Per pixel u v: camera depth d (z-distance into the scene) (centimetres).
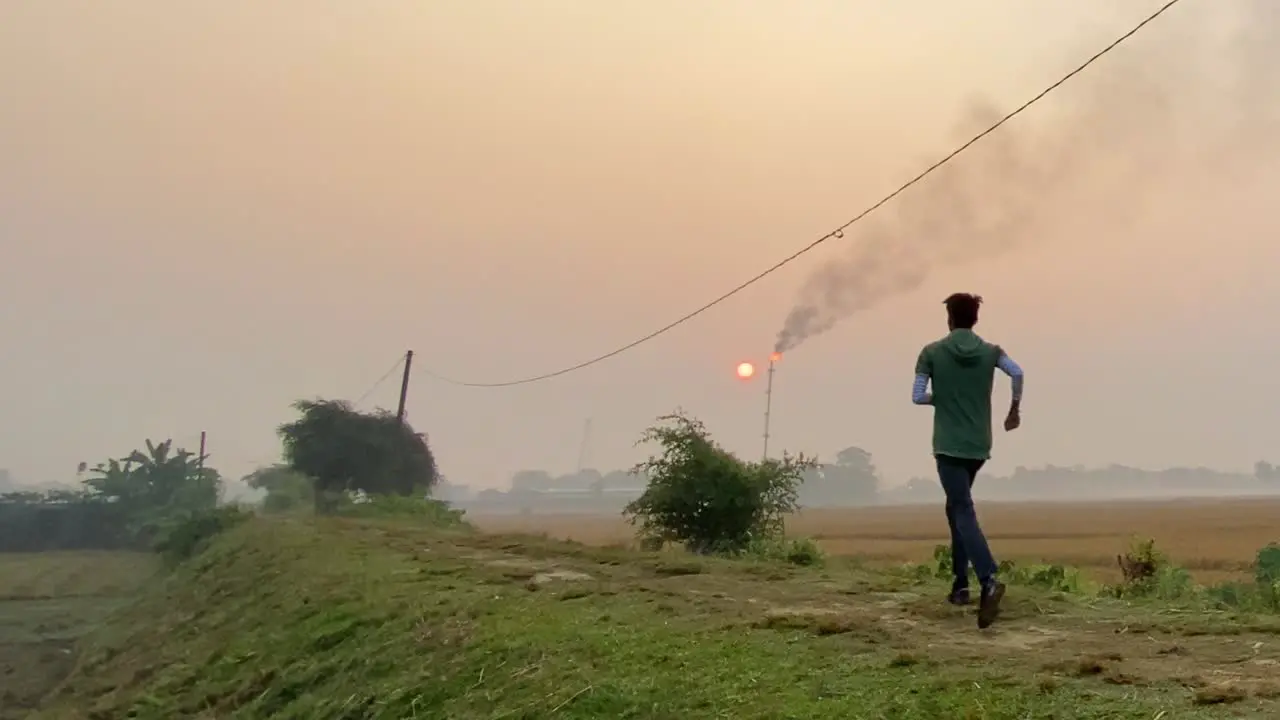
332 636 895
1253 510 8394
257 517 3105
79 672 1628
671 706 516
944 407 668
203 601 1616
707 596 840
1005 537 4947
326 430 4438
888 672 531
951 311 686
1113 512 8788
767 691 514
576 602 831
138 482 5828
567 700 557
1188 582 1032
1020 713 441
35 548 5269
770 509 1686
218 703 927
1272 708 428
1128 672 504
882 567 1216
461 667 677
